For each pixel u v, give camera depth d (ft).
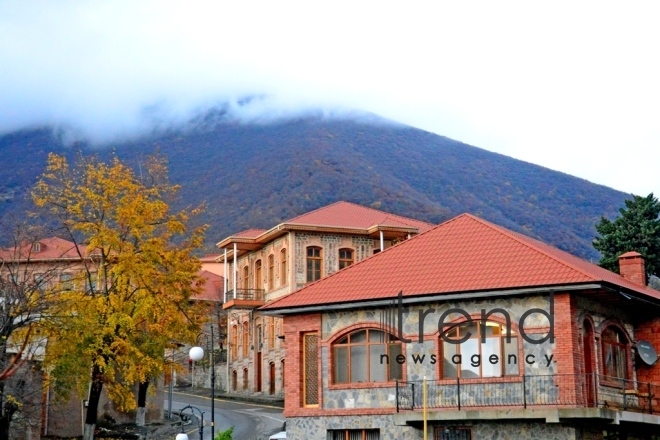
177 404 221.46
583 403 104.37
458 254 117.08
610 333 117.50
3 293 125.59
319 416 116.88
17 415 137.08
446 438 108.99
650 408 114.93
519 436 105.29
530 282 106.42
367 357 116.06
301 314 120.78
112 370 137.69
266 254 234.58
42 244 185.78
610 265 197.47
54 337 135.54
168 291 148.87
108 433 164.14
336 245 221.87
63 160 151.64
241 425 177.06
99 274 146.92
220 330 285.23
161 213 151.53
